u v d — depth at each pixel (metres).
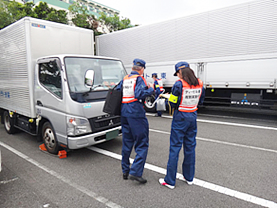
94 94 4.08
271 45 6.60
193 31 8.09
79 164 3.98
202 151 4.50
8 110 5.96
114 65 4.96
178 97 2.84
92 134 3.95
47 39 4.79
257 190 2.94
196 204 2.66
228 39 7.35
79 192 3.00
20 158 4.32
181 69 2.91
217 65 7.66
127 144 3.28
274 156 4.15
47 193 2.98
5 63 5.53
